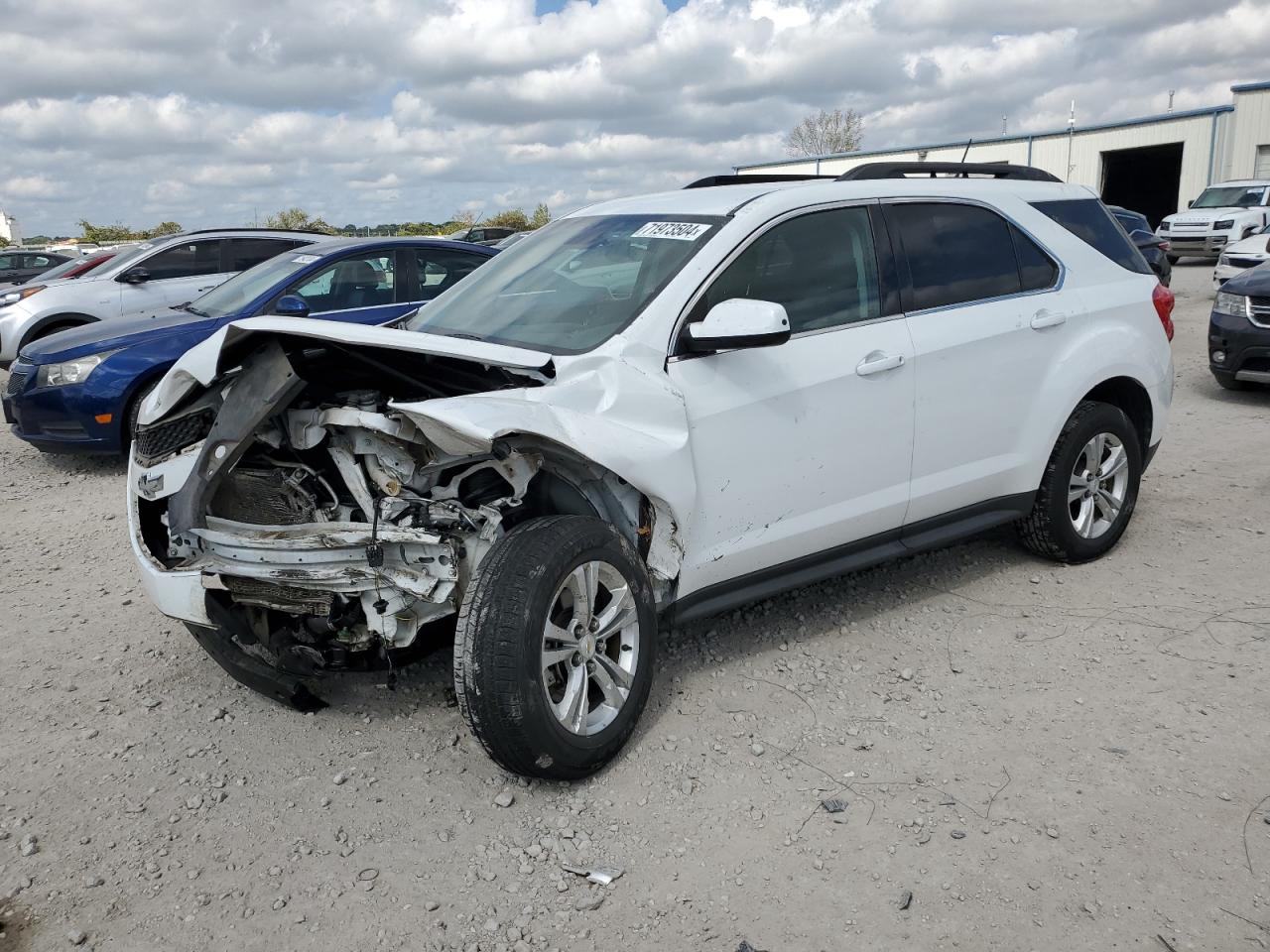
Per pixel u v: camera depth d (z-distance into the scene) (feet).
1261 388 30.19
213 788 10.89
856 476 13.06
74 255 79.66
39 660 14.25
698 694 12.48
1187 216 80.43
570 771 10.39
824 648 13.69
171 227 153.38
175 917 8.95
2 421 34.63
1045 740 11.25
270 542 10.48
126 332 25.44
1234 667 12.69
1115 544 17.04
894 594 15.42
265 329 10.61
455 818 10.25
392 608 10.28
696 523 11.65
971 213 14.65
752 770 10.87
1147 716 11.64
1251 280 28.35
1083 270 15.76
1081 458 15.78
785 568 12.91
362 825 10.18
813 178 14.25
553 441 10.27
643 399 10.96
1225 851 9.23
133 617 15.80
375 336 10.58
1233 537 17.25
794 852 9.52
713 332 10.94
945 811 10.02
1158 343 16.51
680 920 8.71
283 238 37.65
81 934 8.70
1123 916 8.48
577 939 8.55
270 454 11.47
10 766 11.48
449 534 10.35
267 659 11.64
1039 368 14.83
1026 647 13.55
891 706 12.12
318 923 8.83
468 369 11.97
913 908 8.70
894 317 13.38
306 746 11.71
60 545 19.80
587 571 10.42
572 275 12.91
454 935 8.64
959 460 14.19
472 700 9.77
